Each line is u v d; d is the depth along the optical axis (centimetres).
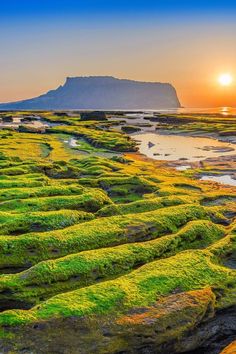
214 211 3359
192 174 5812
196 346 1956
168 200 3544
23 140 9562
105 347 1772
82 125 13950
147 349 1841
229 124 13700
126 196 4228
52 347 1730
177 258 2395
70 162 6338
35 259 2483
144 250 2495
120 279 2141
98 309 1875
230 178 5638
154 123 16575
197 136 11531
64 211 3102
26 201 3381
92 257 2353
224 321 2080
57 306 1873
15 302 2120
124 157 7462
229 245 2627
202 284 2141
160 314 1883
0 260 2450
